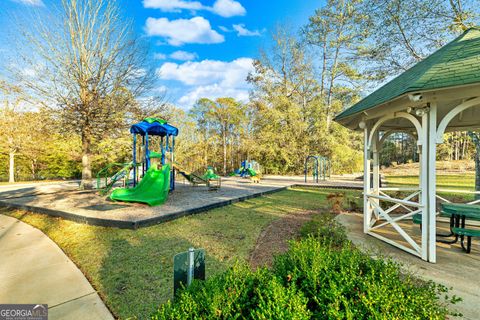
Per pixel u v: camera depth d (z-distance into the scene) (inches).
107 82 380.2
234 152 1037.2
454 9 269.7
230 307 50.8
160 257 126.3
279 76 876.6
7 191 385.7
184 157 932.0
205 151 1004.6
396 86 134.3
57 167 788.0
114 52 387.5
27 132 571.8
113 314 80.4
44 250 139.6
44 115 359.3
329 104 793.6
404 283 56.1
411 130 201.5
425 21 287.1
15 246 146.5
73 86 366.0
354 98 729.0
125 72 387.9
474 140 273.4
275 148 806.5
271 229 174.6
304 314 48.0
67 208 234.2
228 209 251.3
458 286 91.4
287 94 868.0
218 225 186.9
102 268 114.4
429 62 133.2
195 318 47.4
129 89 405.1
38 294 92.4
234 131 1035.9
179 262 65.4
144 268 113.9
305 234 144.6
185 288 61.1
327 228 145.5
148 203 244.7
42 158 749.3
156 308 78.9
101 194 330.6
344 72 713.0
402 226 175.8
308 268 61.5
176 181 628.1
